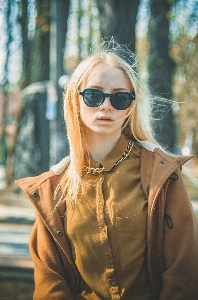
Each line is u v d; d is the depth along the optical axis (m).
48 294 1.89
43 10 9.02
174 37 9.61
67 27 9.12
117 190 1.85
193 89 13.01
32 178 2.06
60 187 2.00
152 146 1.97
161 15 7.41
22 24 9.65
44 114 11.26
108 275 1.82
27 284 4.40
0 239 6.61
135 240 1.81
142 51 9.70
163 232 1.85
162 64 7.30
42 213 1.94
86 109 1.87
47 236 1.97
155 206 1.82
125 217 1.80
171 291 1.77
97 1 6.02
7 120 11.65
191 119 18.81
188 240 1.81
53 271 1.92
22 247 5.97
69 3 8.98
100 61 1.90
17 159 11.48
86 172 1.95
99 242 1.82
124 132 2.05
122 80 1.88
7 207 10.41
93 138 1.96
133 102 1.93
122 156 1.94
